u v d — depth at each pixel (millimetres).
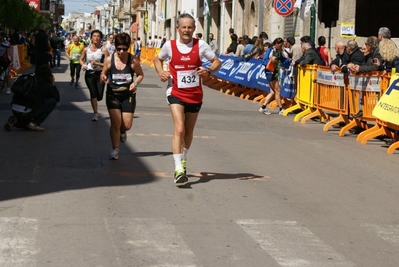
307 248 6324
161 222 7023
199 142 12625
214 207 7766
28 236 6371
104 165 10016
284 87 18266
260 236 6648
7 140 11969
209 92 25453
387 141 13773
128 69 10273
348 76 14578
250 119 16859
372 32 27266
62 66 40844
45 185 8570
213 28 49375
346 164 11125
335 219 7508
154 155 11000
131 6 98875
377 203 8414
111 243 6250
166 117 16234
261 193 8617
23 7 43438
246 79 22297
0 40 21188
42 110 13094
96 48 14695
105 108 17484
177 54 8578
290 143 13141
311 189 9039
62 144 11734
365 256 6191
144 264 5691
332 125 15875
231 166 10422
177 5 60000
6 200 7734
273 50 18141
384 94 12648
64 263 5668
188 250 6113
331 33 26344
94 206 7594
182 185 8867
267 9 35906
